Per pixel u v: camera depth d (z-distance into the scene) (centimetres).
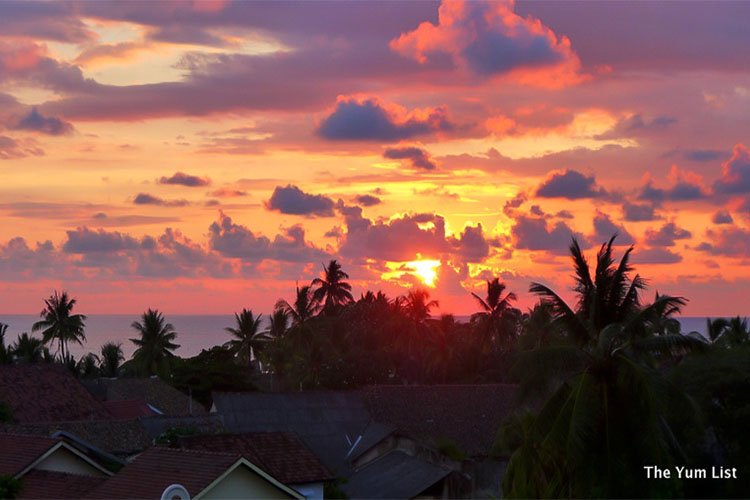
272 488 2777
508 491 3084
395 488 4309
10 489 2752
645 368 2875
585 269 3078
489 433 4981
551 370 2845
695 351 2859
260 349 9869
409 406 5288
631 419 2769
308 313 9138
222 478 2631
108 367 10712
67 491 2784
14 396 5331
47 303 10169
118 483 2694
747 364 3550
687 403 2861
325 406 5341
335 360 8044
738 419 3441
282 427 5106
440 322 8394
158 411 6925
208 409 7812
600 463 2772
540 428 2898
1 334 9106
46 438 3133
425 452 4634
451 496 4328
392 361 8344
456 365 8250
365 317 9256
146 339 10094
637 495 2728
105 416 5406
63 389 5547
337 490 3941
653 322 2966
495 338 8469
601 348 2812
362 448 4903
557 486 2919
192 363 8638
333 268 10344
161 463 2777
